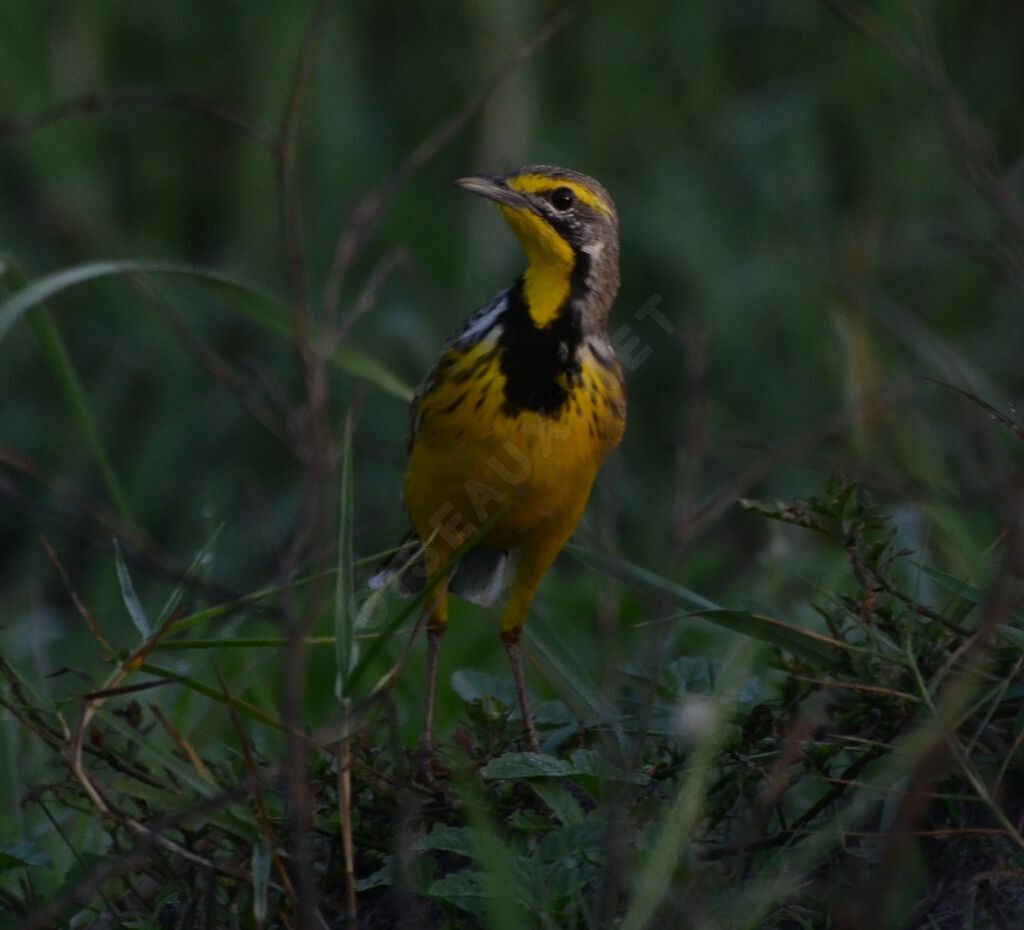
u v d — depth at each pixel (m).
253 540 14.92
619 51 17.86
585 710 8.88
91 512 9.70
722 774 8.08
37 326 9.83
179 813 6.87
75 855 8.16
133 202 18.11
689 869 7.13
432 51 17.88
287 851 7.38
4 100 17.64
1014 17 17.77
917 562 8.86
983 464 7.82
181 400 16.14
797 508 8.21
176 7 18.38
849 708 8.02
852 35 17.52
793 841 7.64
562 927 7.12
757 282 16.36
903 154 16.95
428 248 16.83
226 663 10.98
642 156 17.58
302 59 8.11
